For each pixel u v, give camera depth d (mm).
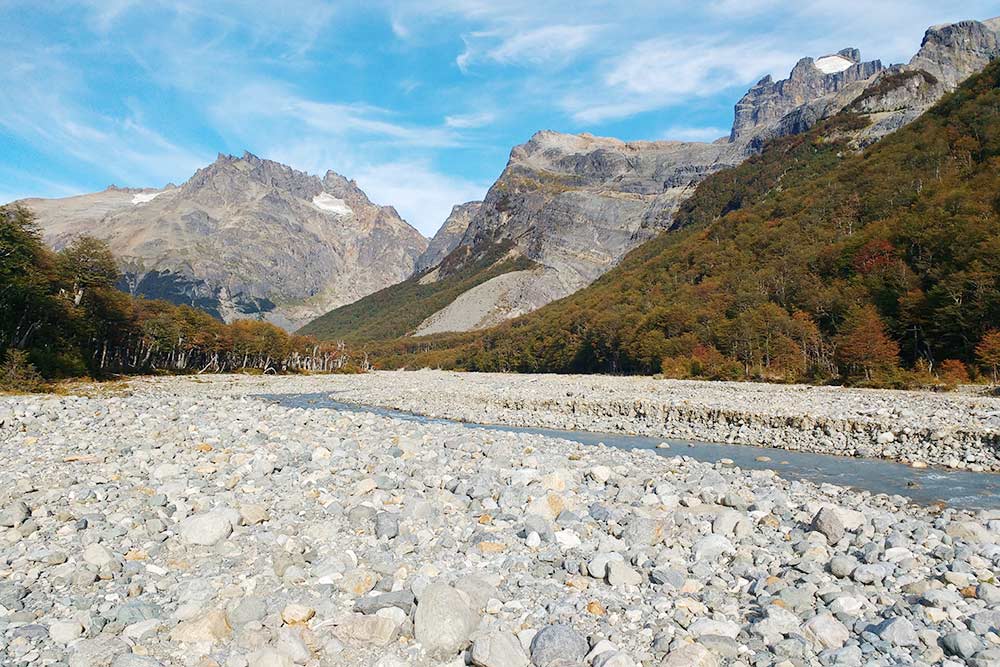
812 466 23359
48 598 7582
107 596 7715
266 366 140625
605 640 6832
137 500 11711
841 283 86125
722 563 9711
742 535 10984
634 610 7641
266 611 7418
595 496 13641
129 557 8977
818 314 84688
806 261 101750
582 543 10289
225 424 22203
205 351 124688
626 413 40375
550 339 145125
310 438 20016
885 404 37562
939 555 10156
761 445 29078
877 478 20891
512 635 6766
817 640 7008
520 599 8047
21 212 68688
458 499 12656
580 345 132000
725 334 90062
